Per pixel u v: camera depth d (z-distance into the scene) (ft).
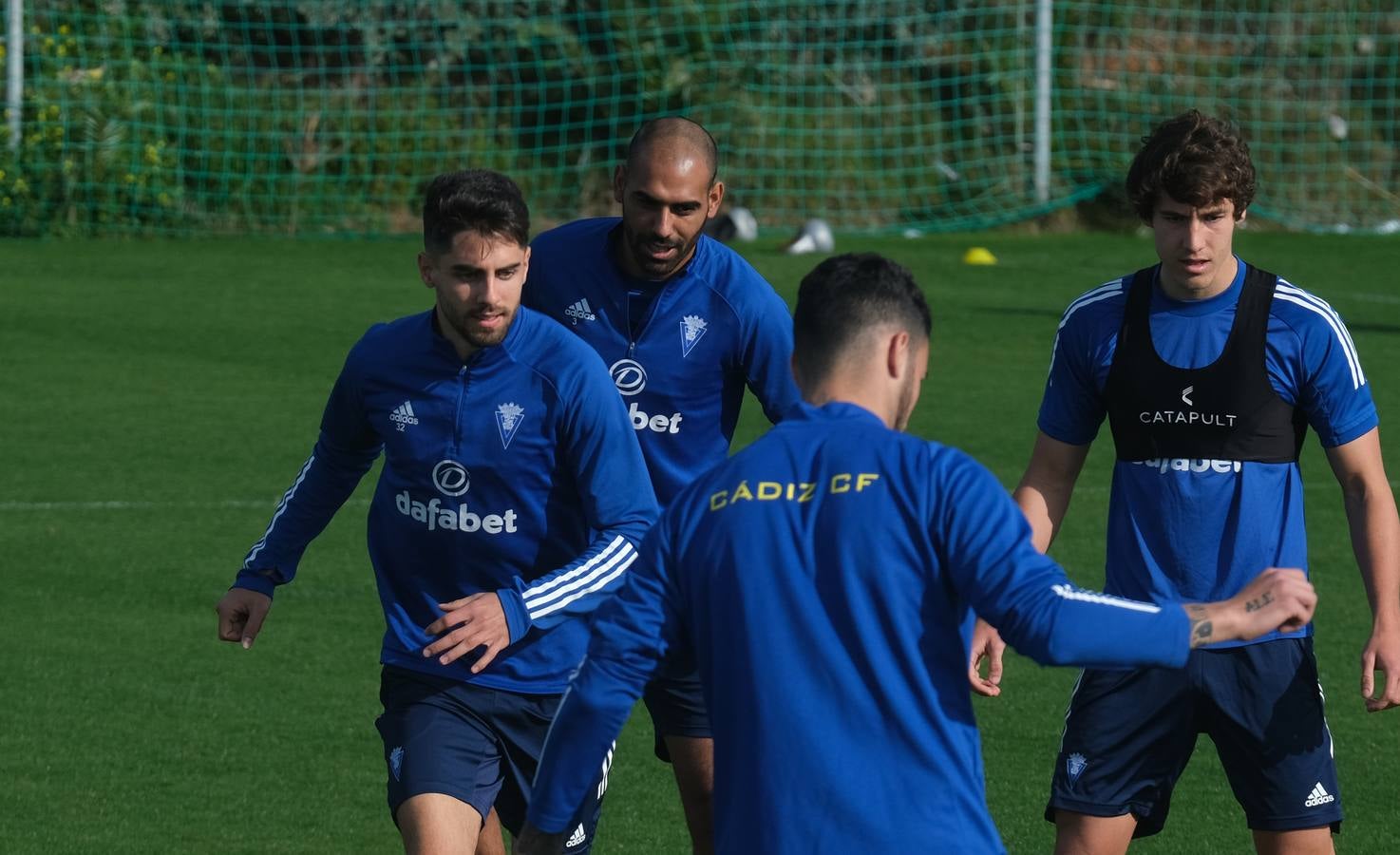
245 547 84.53
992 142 228.22
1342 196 234.58
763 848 29.35
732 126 222.48
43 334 138.51
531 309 48.52
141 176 199.62
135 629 72.54
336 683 66.54
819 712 29.35
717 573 30.25
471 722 42.47
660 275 47.52
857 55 232.32
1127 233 221.87
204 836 52.75
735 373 49.06
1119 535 43.75
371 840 52.85
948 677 29.55
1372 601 42.16
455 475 42.11
